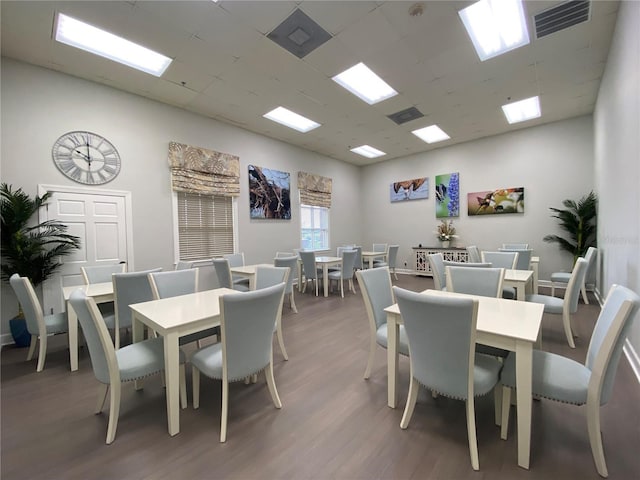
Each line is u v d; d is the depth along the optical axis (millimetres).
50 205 3449
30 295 2486
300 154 6820
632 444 1526
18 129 3262
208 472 1412
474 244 6656
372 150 7219
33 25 2738
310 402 1988
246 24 2811
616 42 2900
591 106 4883
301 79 3814
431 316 1410
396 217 7992
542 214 5785
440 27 2895
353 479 1354
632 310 1229
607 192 3744
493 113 5027
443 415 1825
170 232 4520
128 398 2088
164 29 2854
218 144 5152
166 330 1655
